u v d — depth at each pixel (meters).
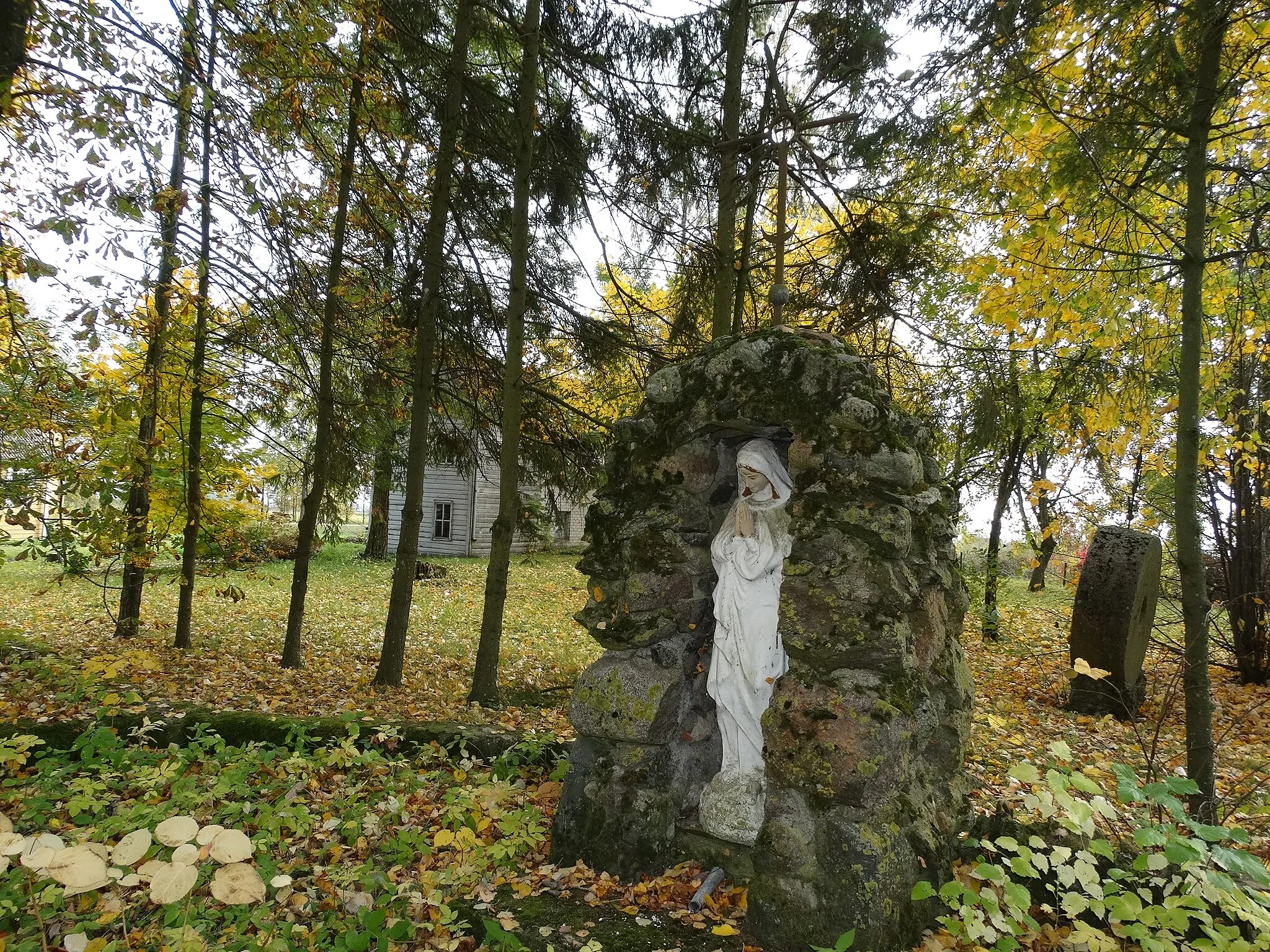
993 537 11.77
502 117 7.73
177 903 2.79
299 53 5.62
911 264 7.57
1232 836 2.35
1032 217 5.45
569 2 7.32
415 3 7.30
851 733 2.74
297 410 8.85
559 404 8.19
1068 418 7.56
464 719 6.22
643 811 3.28
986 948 2.68
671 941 2.76
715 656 3.34
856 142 6.91
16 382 5.55
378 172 7.12
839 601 2.85
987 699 7.76
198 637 9.05
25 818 3.37
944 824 3.12
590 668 3.49
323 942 2.71
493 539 7.11
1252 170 4.23
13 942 2.64
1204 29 4.01
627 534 3.47
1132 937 2.40
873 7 7.07
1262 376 7.78
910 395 8.59
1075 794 4.51
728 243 7.94
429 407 8.09
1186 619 4.33
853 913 2.64
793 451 3.09
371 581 16.61
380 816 3.76
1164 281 4.92
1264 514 8.62
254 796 3.90
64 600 11.30
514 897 3.05
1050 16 4.95
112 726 4.54
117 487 6.29
